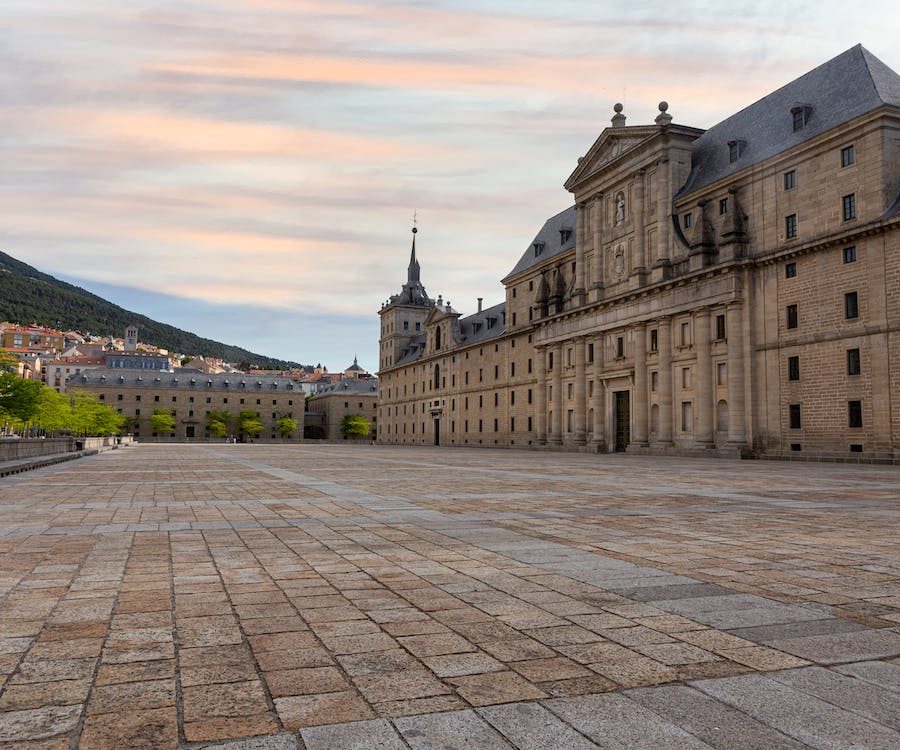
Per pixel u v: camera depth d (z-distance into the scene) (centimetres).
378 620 609
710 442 5409
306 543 1032
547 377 8044
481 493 1888
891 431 4169
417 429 12544
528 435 8694
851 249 4469
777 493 1919
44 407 10038
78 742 371
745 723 396
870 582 764
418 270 14488
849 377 4441
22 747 363
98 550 968
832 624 597
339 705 421
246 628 584
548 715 406
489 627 587
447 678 467
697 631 576
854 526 1226
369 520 1300
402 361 13525
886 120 4306
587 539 1070
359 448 9125
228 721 398
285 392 18175
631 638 555
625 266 6619
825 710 415
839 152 4581
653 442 6138
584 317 7162
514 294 9238
